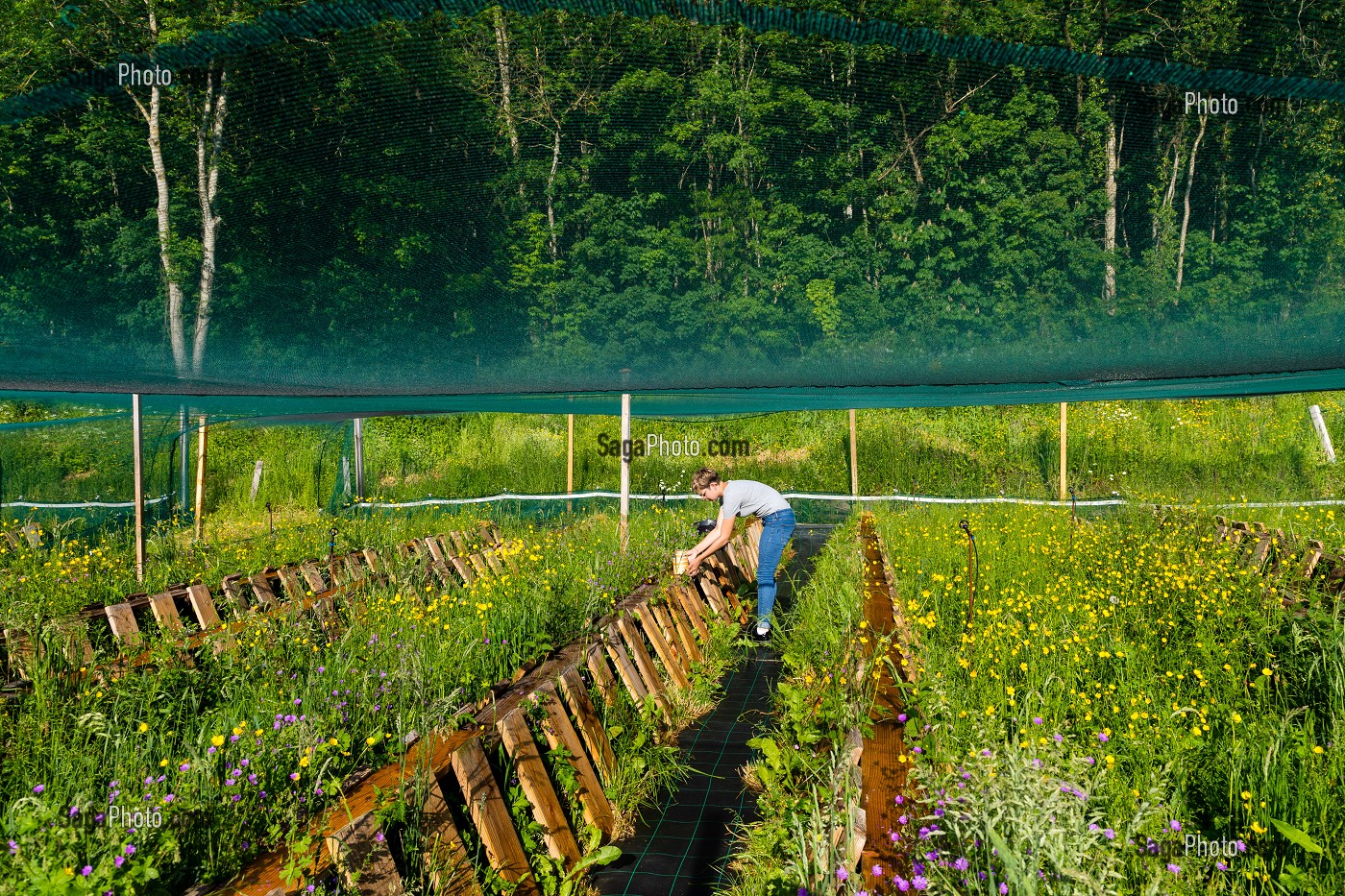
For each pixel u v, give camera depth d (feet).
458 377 21.15
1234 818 10.50
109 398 28.78
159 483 39.83
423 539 28.27
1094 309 16.33
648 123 13.89
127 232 15.37
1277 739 11.13
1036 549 25.22
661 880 10.72
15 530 30.99
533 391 23.62
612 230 15.79
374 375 20.90
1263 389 25.64
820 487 52.75
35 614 16.60
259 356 18.97
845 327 16.93
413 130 13.87
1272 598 17.74
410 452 57.16
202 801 9.41
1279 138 14.26
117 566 26.13
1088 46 13.16
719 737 15.34
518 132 13.78
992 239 15.62
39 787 8.84
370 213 15.34
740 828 11.87
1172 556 21.77
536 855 10.41
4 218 14.92
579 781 11.78
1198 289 15.81
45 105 13.55
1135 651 15.35
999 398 29.01
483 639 15.64
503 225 15.55
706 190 14.98
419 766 9.34
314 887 7.75
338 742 10.75
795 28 12.92
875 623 17.94
